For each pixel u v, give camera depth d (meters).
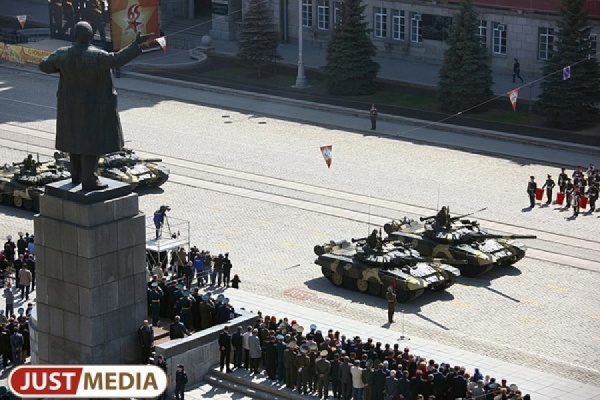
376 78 160.12
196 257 97.88
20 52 173.50
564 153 132.88
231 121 146.50
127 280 76.38
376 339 87.31
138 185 121.25
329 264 98.38
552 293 97.31
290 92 157.25
